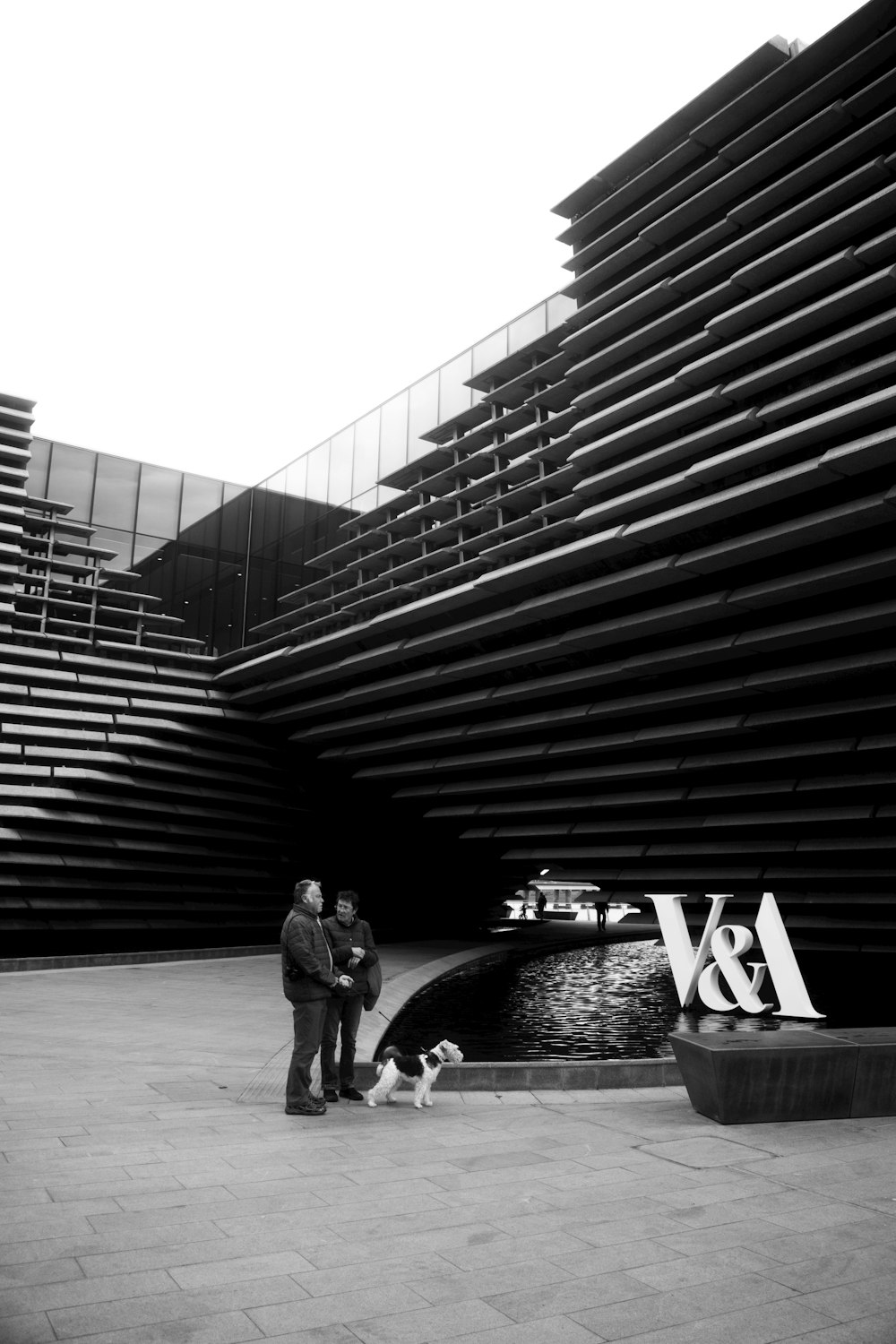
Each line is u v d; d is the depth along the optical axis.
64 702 22.75
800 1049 6.63
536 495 18.89
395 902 29.84
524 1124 6.41
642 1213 4.45
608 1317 3.30
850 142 12.93
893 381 12.70
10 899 20.78
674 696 17.28
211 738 24.98
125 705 23.55
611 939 33.53
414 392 25.03
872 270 12.84
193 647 27.09
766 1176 5.14
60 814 21.30
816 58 13.68
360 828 28.44
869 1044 6.83
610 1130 6.24
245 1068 8.41
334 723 24.70
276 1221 4.21
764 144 14.65
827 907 19.77
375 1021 12.89
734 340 14.92
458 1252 3.90
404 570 21.78
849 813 16.98
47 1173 4.86
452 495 21.22
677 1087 8.09
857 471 12.66
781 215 13.80
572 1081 7.89
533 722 20.22
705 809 20.44
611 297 16.97
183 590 27.42
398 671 22.33
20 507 23.86
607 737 19.33
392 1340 3.09
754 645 15.34
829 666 14.84
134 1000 13.35
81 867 21.56
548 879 27.09
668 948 15.34
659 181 16.53
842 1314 3.37
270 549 28.70
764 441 13.30
